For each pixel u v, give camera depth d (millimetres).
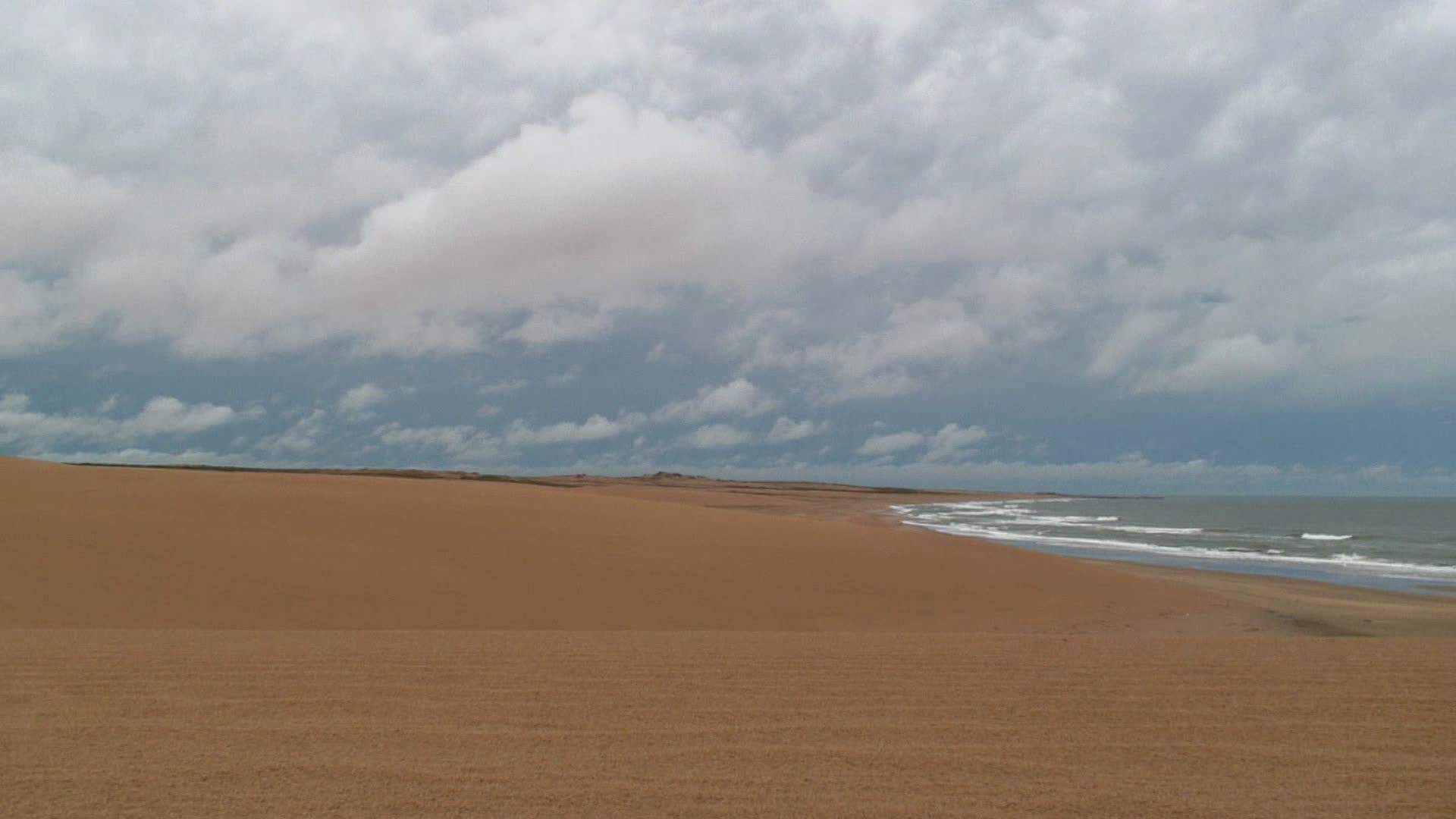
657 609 18312
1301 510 151375
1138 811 4770
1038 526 79000
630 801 4875
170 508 21500
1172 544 57406
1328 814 4734
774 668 8297
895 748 5859
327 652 9023
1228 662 8688
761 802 4875
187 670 8125
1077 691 7418
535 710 6770
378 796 4926
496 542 22031
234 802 4832
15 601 14883
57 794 4941
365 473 116188
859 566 22547
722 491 134125
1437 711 6789
